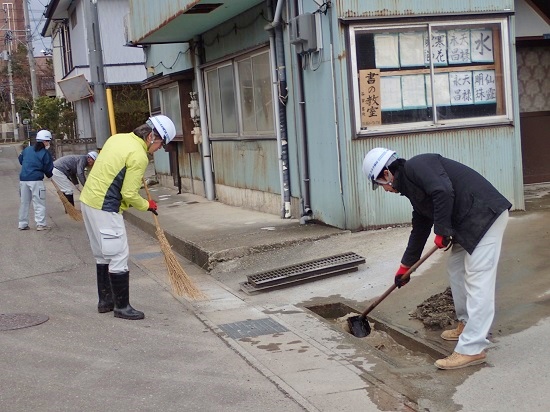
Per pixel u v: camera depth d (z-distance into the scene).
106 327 6.29
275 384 4.72
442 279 6.57
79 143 26.14
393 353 5.43
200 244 8.94
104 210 6.35
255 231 9.41
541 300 5.70
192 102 13.43
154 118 6.48
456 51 8.68
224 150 12.58
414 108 8.59
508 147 8.86
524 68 10.73
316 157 9.10
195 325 6.27
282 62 9.64
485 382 4.41
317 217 9.33
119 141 6.38
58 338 6.00
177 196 14.73
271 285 7.14
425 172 4.61
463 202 4.60
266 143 10.73
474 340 4.63
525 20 10.49
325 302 6.60
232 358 5.32
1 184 22.22
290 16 9.22
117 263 6.47
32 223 13.28
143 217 12.24
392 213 8.53
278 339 5.68
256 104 10.97
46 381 4.99
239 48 11.27
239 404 4.43
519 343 4.95
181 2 10.29
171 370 5.12
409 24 8.44
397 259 7.40
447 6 8.55
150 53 16.47
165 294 7.48
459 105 8.75
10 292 7.81
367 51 8.34
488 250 4.57
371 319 6.03
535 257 6.77
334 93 8.41
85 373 5.12
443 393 4.33
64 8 28.56
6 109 62.25
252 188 11.48
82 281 8.26
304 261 7.80
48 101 29.52
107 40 24.88
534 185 10.89
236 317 6.42
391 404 4.26
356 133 8.32
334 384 4.64
